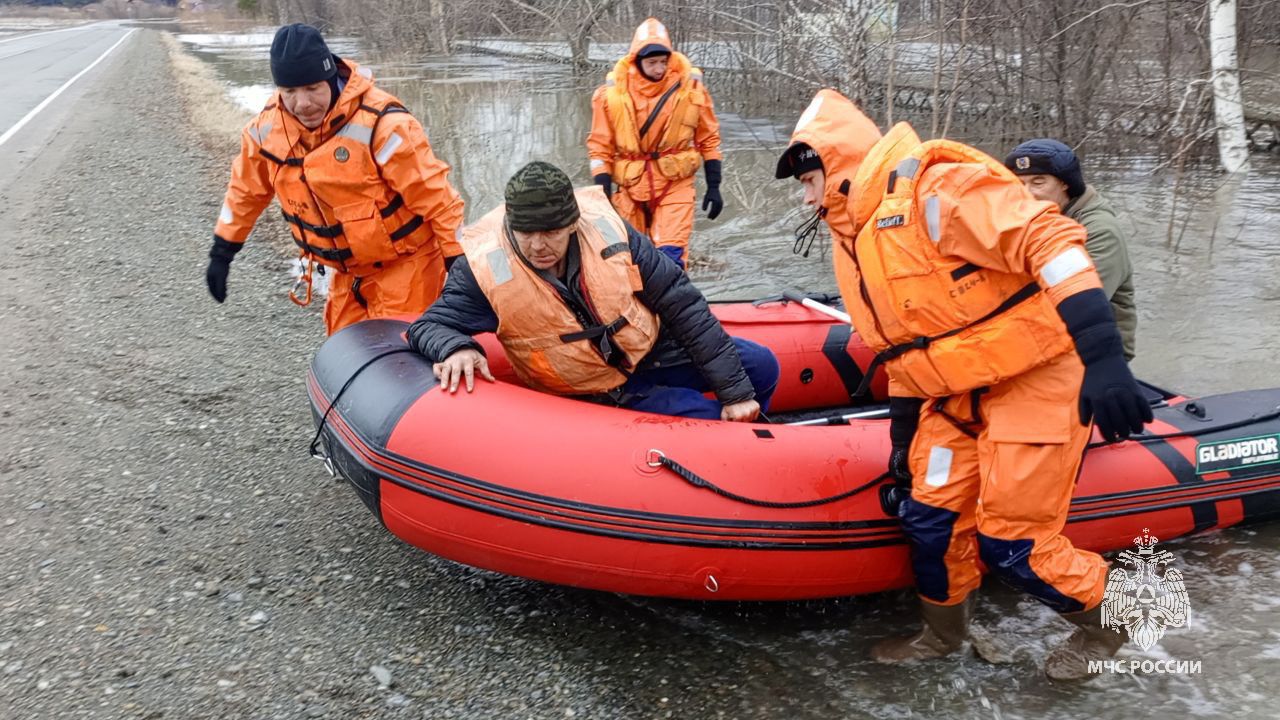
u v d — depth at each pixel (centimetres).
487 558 305
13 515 378
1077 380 254
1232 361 499
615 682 292
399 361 330
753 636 317
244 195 388
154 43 4262
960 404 270
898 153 254
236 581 339
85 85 2255
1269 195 840
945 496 279
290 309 632
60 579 337
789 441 312
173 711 275
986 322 249
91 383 511
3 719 269
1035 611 323
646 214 587
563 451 296
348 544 364
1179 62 996
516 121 1350
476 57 2323
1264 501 346
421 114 1432
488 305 313
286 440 449
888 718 276
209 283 399
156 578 339
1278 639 302
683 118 557
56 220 866
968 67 938
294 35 338
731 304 462
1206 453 341
